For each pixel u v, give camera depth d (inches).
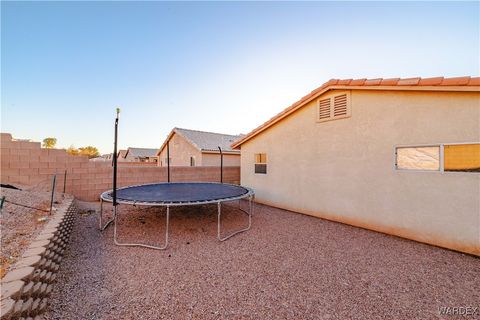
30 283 72.6
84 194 279.9
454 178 140.6
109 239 162.6
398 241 159.5
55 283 100.2
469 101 133.6
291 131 257.6
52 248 108.3
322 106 222.7
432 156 151.7
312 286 102.3
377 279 108.7
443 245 145.4
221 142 632.4
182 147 624.1
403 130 163.5
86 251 138.9
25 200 176.7
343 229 189.2
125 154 1159.6
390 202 171.9
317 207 229.1
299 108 247.0
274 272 115.5
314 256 135.5
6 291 62.2
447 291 98.6
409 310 85.7
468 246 135.6
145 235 172.7
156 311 83.4
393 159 169.6
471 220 134.6
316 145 229.5
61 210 166.7
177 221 214.7
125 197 186.5
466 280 107.6
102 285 100.6
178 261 127.6
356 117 193.8
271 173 285.1
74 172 272.5
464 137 135.4
